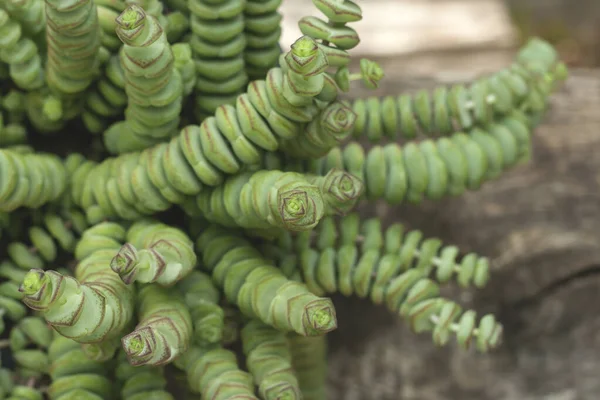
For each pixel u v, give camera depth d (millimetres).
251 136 376
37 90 407
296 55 351
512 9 1151
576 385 493
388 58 967
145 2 389
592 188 492
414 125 424
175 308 370
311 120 378
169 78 376
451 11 1136
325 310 353
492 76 431
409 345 499
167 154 385
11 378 407
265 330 393
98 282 362
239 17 393
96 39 386
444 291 494
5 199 386
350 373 501
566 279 487
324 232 412
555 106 503
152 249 357
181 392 455
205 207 394
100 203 404
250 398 363
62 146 436
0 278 421
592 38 1075
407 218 489
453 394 497
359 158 412
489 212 490
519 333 493
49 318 342
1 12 381
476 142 422
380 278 407
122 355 390
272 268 387
